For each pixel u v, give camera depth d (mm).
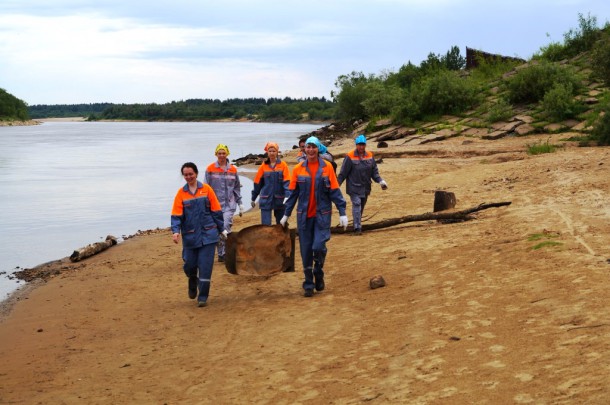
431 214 12492
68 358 7070
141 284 10477
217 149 11430
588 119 27594
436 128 33062
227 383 5820
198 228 8680
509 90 34156
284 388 5488
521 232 9688
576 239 8555
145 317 8508
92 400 5754
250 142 66688
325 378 5562
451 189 16547
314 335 6902
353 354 6059
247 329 7480
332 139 46812
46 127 164625
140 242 14484
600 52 31438
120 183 28469
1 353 7434
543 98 31047
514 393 4484
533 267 7715
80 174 32844
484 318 6316
